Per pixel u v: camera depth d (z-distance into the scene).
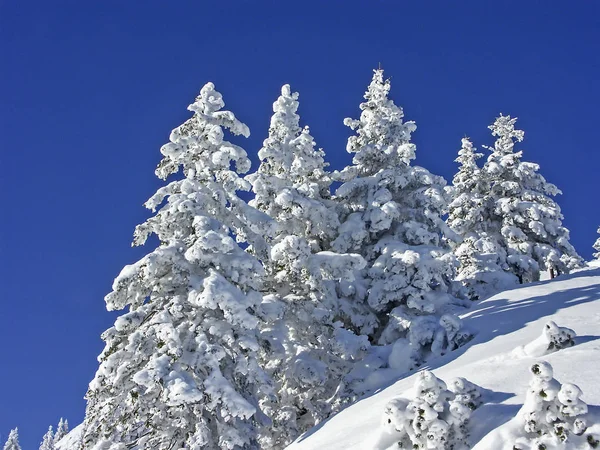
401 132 24.84
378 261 21.89
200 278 16.06
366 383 17.53
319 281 19.00
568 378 8.83
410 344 18.17
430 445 7.30
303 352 18.98
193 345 15.32
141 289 16.17
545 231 32.91
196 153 18.11
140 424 15.89
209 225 16.22
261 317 16.53
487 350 13.78
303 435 14.32
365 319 21.44
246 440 14.79
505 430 6.93
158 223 17.02
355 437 10.06
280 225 21.89
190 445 14.30
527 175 34.34
